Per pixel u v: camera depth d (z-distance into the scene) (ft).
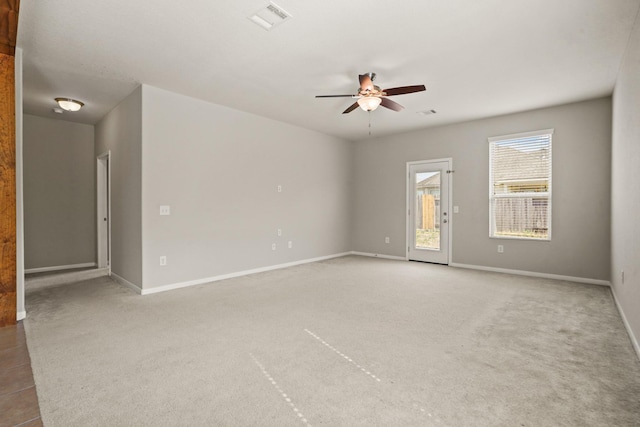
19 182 10.15
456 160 19.26
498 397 5.98
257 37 9.56
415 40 9.71
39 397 5.95
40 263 17.88
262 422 5.28
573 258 15.57
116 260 15.69
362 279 15.80
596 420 5.32
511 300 12.23
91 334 8.90
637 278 8.11
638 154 8.23
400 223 21.86
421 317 10.32
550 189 16.12
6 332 9.02
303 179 20.30
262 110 16.62
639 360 7.40
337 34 9.40
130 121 14.06
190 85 13.26
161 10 8.26
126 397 5.97
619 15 8.39
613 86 13.28
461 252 19.13
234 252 16.35
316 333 9.01
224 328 9.37
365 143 23.63
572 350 7.95
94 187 19.53
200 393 6.10
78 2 7.91
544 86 13.32
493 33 9.30
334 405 5.74
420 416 5.44
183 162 14.33
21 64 10.21
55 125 18.24
